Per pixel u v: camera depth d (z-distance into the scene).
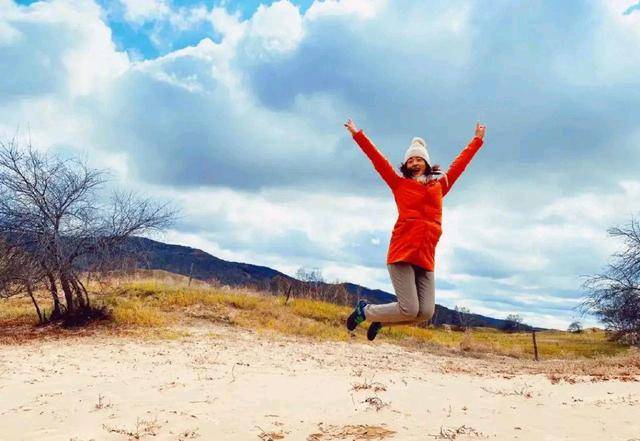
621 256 21.77
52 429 6.16
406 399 7.93
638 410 6.88
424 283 3.64
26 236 18.77
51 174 18.92
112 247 20.02
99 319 19.73
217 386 8.94
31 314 21.14
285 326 22.92
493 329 58.47
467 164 4.13
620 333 22.30
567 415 6.70
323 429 6.08
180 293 25.06
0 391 8.48
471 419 6.50
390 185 3.83
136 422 6.44
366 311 3.70
